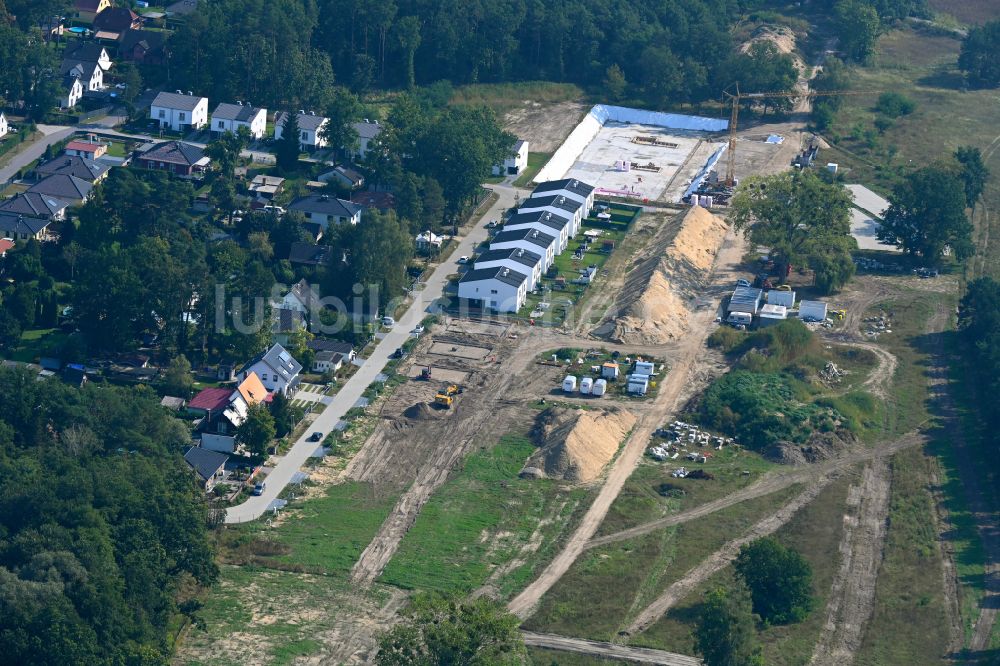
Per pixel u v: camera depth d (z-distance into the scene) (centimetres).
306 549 16512
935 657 14912
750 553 15675
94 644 13125
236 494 17525
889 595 15950
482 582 16012
